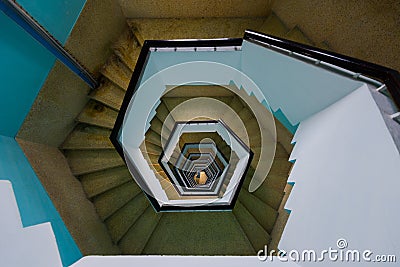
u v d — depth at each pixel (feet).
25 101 8.17
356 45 7.49
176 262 4.52
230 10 12.28
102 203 11.13
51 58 8.79
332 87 5.91
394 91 4.22
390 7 6.79
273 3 11.68
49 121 9.70
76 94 10.89
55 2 8.23
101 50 11.69
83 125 11.55
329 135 5.65
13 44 7.09
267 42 7.16
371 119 4.43
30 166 8.05
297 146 7.35
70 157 11.16
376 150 4.09
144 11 12.55
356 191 4.21
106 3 11.05
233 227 11.21
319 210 5.07
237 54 9.42
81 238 8.29
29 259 4.44
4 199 4.93
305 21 9.61
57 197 8.49
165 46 9.29
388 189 3.59
